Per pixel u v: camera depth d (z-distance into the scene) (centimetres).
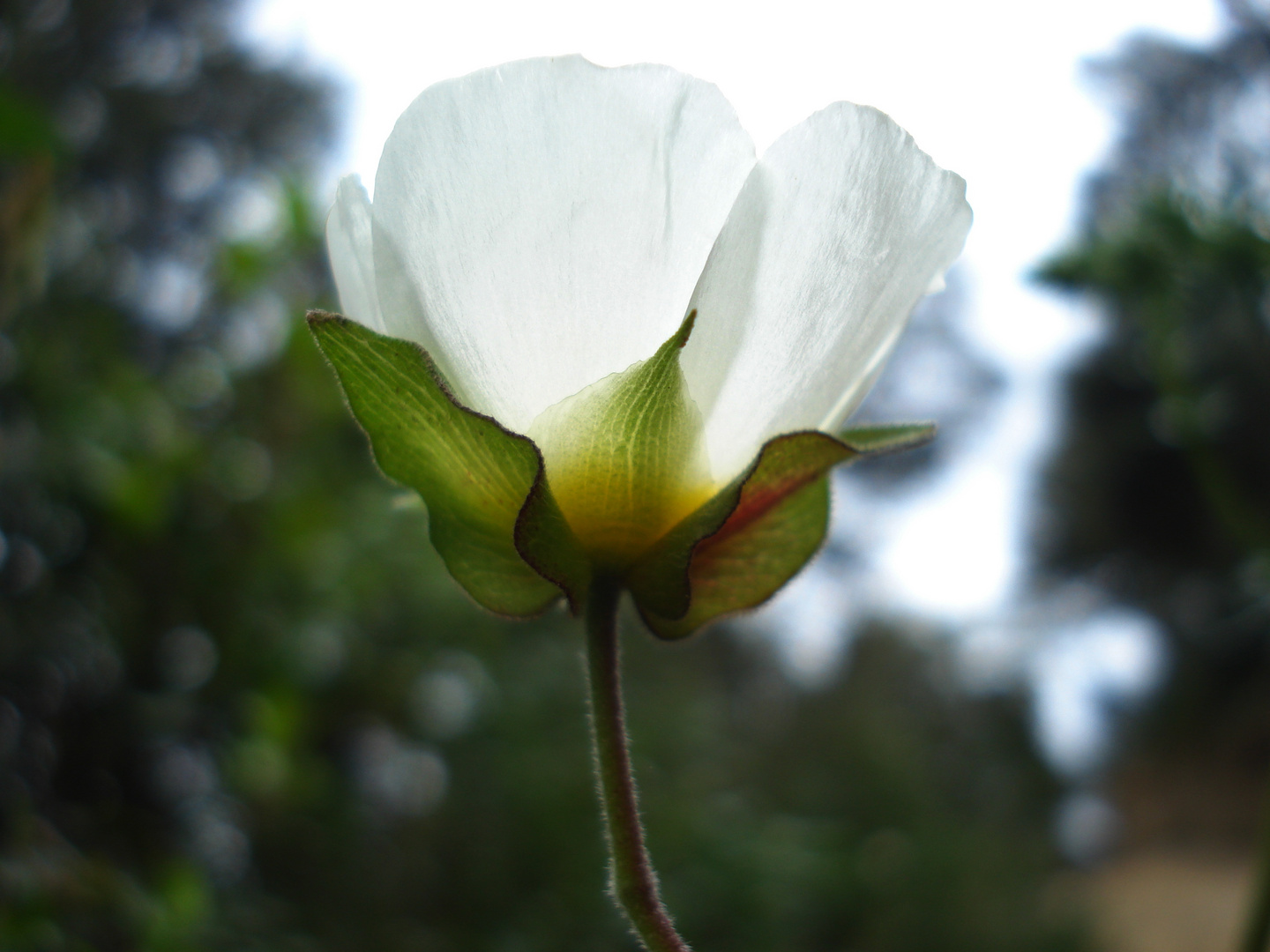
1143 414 151
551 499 7
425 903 33
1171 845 117
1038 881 75
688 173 6
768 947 39
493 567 7
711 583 7
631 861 7
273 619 24
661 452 7
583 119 6
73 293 27
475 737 35
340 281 7
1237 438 73
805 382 7
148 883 22
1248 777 127
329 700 29
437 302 6
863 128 6
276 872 29
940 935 56
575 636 40
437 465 7
